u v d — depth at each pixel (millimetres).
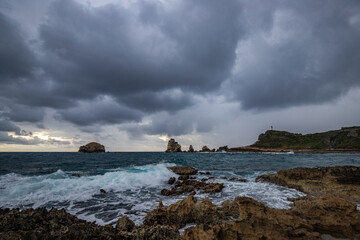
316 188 12820
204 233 4961
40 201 10914
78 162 37594
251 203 6176
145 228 6148
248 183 16375
